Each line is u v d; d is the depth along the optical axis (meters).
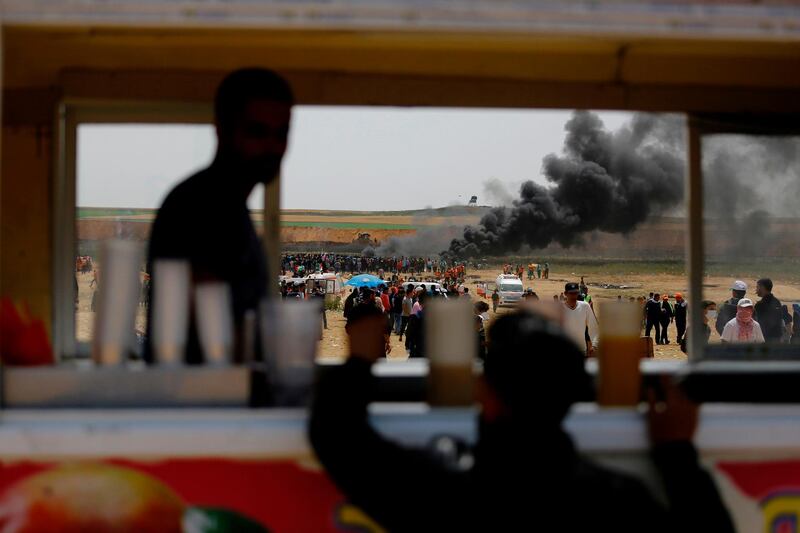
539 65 4.70
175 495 2.98
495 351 2.90
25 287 4.64
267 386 3.17
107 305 3.18
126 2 2.96
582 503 2.79
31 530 2.95
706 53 4.20
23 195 4.61
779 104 5.15
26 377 3.06
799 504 3.11
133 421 2.98
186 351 3.25
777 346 5.23
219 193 3.94
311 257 70.12
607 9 3.01
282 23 2.98
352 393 2.92
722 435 3.09
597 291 53.66
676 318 27.47
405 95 4.96
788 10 3.06
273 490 3.00
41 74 4.53
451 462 2.86
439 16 3.00
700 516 2.93
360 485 2.81
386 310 32.31
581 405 3.45
